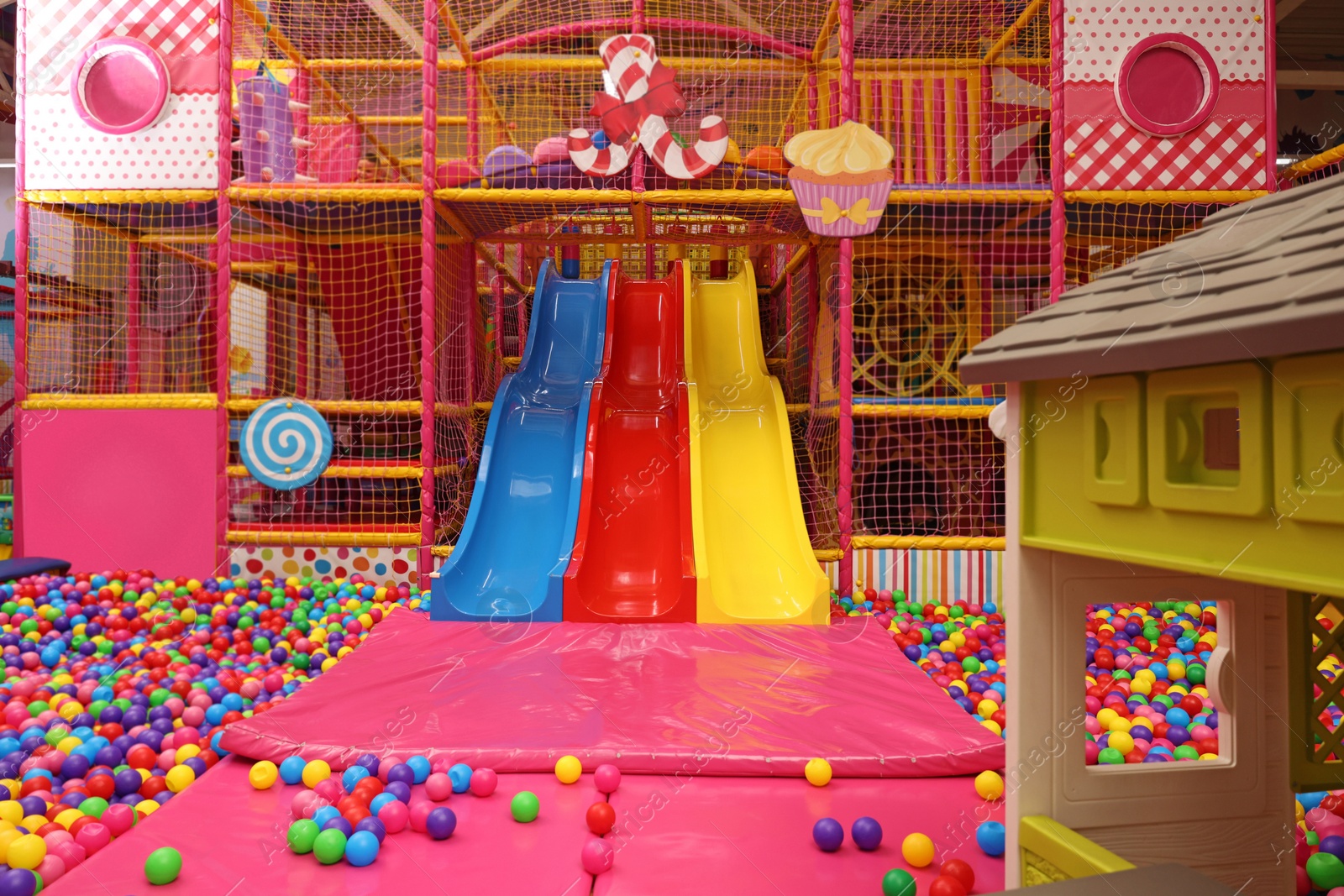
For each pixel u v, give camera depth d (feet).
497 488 18.47
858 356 24.22
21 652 13.73
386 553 18.70
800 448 24.77
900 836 7.04
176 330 30.27
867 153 17.88
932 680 11.40
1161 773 5.64
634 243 23.58
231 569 18.66
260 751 8.55
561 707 9.84
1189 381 4.11
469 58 25.45
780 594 15.89
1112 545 4.68
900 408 18.56
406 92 29.73
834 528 20.77
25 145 18.58
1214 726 10.62
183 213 20.27
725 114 27.78
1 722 10.78
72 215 20.13
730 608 15.31
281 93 19.57
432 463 18.45
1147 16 17.81
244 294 32.17
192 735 9.95
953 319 24.04
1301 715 6.29
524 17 28.37
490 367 27.22
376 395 23.59
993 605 18.06
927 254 22.94
